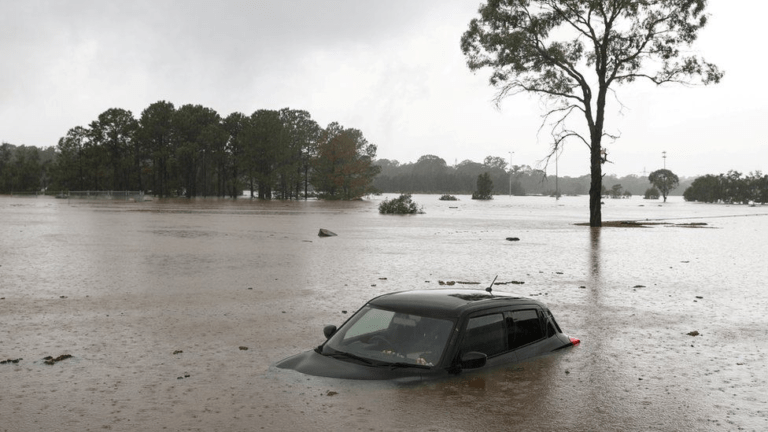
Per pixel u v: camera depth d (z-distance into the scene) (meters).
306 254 26.77
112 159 144.38
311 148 155.25
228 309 14.01
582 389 7.83
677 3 49.81
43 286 17.34
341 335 8.20
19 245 29.72
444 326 7.55
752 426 6.74
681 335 11.70
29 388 7.99
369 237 37.66
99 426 6.54
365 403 6.90
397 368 7.41
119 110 144.25
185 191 154.88
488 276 20.27
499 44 52.81
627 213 95.44
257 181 146.62
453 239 36.91
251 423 6.52
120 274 19.88
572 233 44.56
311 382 7.50
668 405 7.41
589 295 16.59
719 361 9.72
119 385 8.12
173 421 6.66
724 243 35.88
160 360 9.49
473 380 7.73
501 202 173.88
